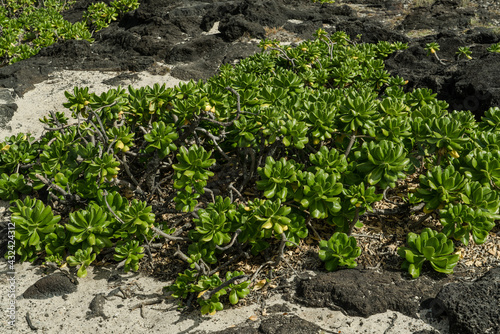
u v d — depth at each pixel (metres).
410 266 3.23
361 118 3.67
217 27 10.22
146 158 4.44
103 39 10.44
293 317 3.04
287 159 4.29
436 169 3.33
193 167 3.57
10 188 4.43
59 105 7.36
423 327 2.91
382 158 3.34
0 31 11.10
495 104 5.40
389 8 11.61
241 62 6.63
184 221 4.12
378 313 3.04
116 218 3.47
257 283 3.40
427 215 3.61
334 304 3.12
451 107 6.03
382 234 3.73
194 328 3.08
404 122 3.68
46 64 8.95
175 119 4.26
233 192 4.29
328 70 6.56
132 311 3.30
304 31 9.91
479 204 3.25
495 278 3.03
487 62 6.07
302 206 3.54
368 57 7.09
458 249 3.52
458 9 10.66
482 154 3.48
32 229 3.61
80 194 4.02
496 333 2.75
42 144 5.02
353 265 3.34
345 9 11.17
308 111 3.95
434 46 7.31
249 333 2.92
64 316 3.29
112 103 4.16
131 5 11.91
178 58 8.91
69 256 3.48
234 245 3.66
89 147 4.01
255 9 10.29
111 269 3.75
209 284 3.17
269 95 4.36
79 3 14.70
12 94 7.69
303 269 3.50
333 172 3.47
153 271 3.68
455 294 2.91
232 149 4.75
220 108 4.31
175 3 11.37
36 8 13.45
